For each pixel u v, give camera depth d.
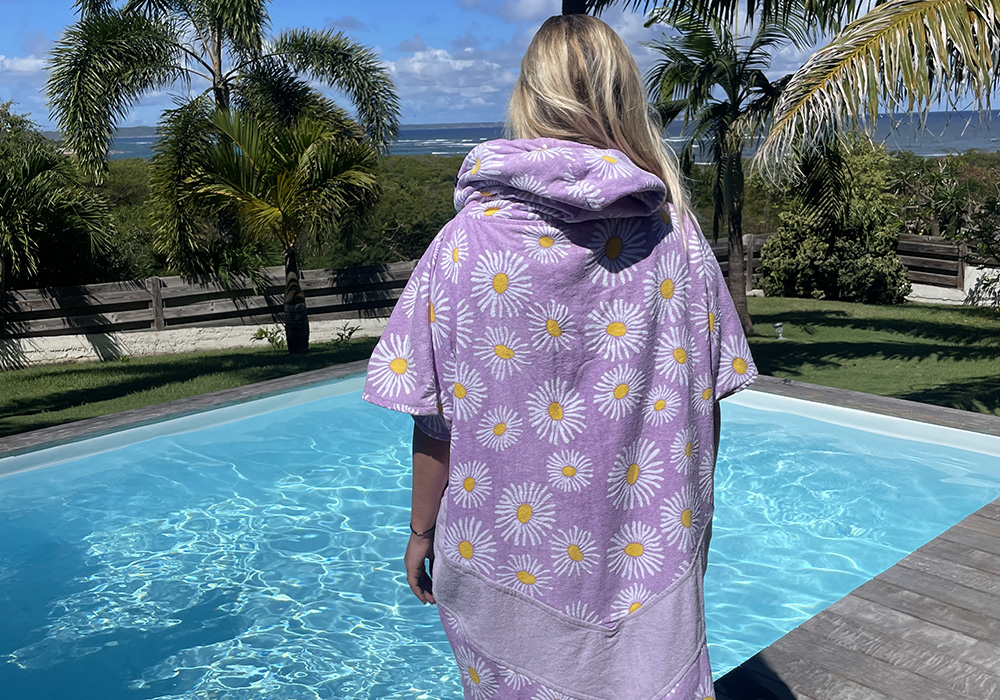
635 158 1.30
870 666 2.47
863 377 8.91
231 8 11.48
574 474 1.26
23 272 11.71
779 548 4.17
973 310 13.48
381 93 12.67
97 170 11.65
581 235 1.23
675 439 1.29
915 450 5.03
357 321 13.06
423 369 1.31
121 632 3.63
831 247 14.77
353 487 5.18
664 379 1.29
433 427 1.35
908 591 2.93
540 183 1.20
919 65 4.91
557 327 1.24
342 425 6.15
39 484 5.00
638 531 1.31
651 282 1.26
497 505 1.29
